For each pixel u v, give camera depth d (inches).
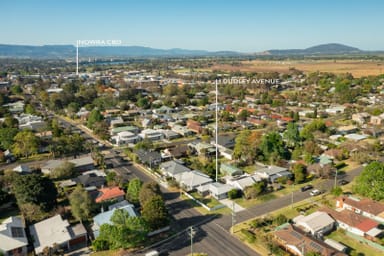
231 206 2316.7
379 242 1819.6
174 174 2763.3
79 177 2701.8
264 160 3174.2
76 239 1867.6
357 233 1907.0
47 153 3489.2
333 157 3159.5
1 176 2583.7
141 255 1760.6
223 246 1828.2
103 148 3710.6
